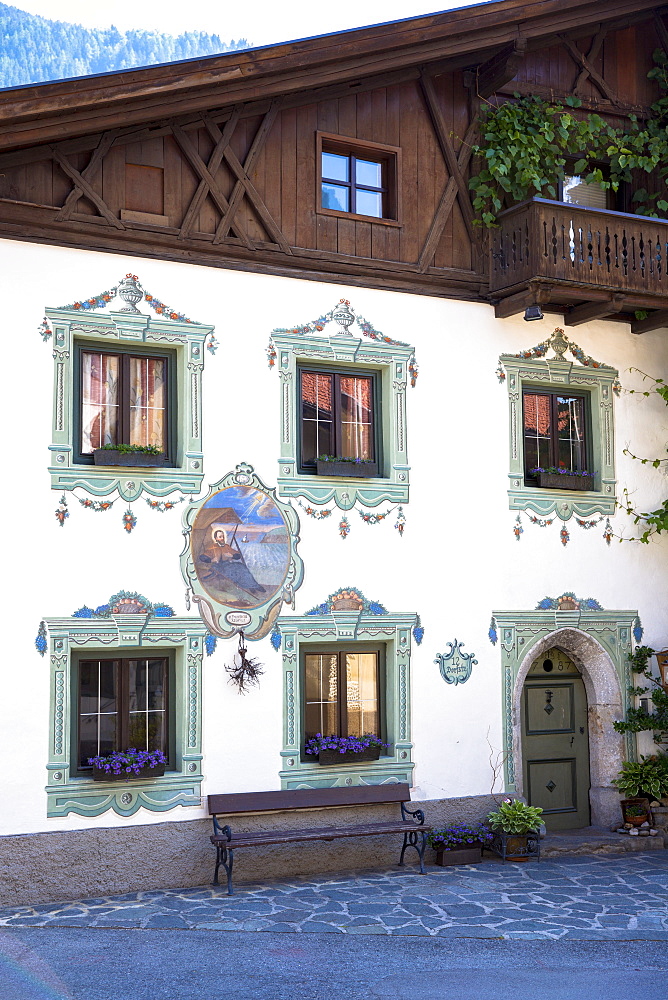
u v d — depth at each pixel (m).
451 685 11.62
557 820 12.55
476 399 12.14
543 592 12.32
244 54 10.20
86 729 9.91
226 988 7.04
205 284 10.67
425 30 11.17
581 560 12.63
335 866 10.71
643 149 13.52
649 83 13.66
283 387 10.99
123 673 10.09
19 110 9.22
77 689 9.87
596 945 8.12
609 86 13.37
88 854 9.59
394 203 11.87
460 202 12.33
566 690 12.84
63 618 9.71
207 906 9.15
